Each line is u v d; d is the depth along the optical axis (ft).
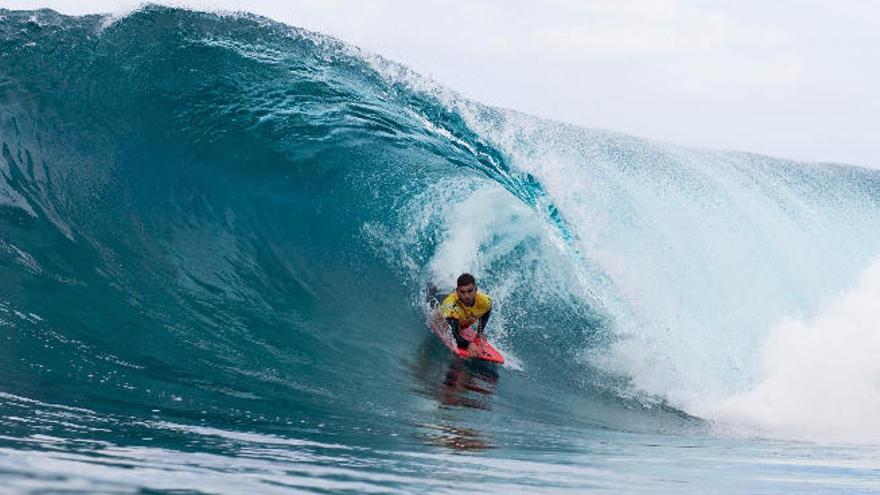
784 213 175.52
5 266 104.32
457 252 132.67
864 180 204.85
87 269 108.68
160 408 69.72
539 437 80.43
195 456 51.34
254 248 125.59
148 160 136.87
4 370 73.41
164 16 167.32
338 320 114.52
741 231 161.79
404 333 115.14
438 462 59.36
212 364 90.79
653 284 142.61
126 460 47.34
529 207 140.87
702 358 128.57
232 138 143.13
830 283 163.22
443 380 102.01
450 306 109.50
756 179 184.44
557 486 52.42
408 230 133.59
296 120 149.07
